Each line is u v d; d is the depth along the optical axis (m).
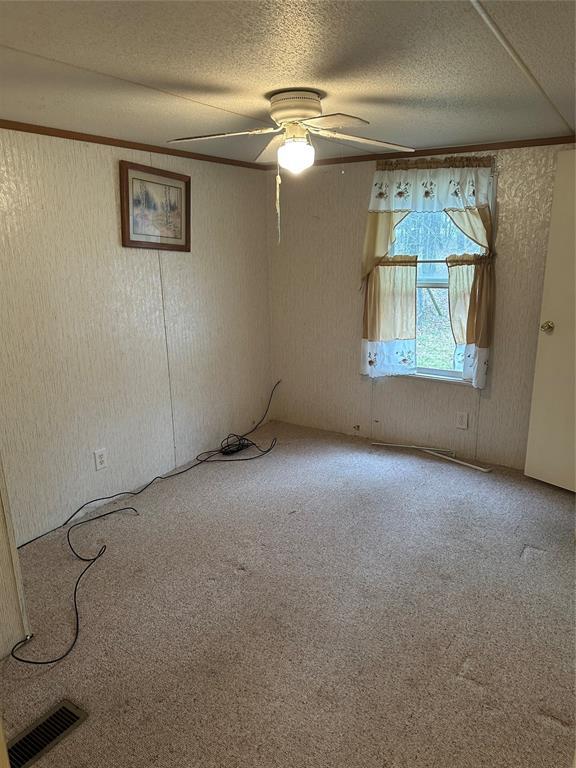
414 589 2.32
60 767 1.56
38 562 2.55
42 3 1.22
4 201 2.45
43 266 2.64
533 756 1.57
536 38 1.47
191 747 1.62
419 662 1.92
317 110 1.98
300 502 3.12
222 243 3.75
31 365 2.65
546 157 3.01
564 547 2.61
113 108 2.20
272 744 1.62
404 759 1.57
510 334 3.34
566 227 2.90
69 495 2.93
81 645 2.03
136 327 3.20
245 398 4.19
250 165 3.85
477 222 3.23
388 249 3.55
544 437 3.19
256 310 4.17
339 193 3.77
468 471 3.49
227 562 2.54
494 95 2.05
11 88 1.91
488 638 2.03
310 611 2.20
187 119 2.40
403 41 1.49
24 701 1.79
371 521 2.89
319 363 4.19
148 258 3.21
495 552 2.58
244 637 2.06
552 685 1.82
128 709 1.75
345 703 1.76
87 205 2.80
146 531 2.83
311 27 1.39
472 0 1.24
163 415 3.48
